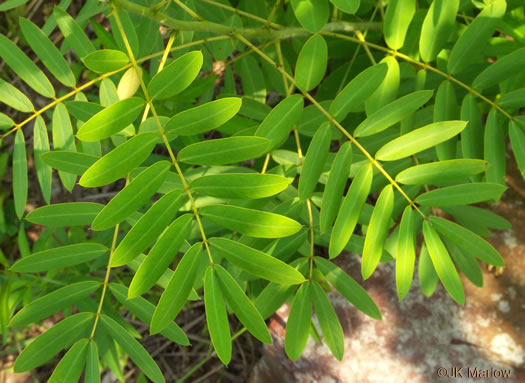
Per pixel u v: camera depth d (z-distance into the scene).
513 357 0.53
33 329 0.78
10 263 0.81
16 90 0.39
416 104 0.35
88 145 0.40
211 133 0.75
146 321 0.39
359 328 0.58
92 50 0.40
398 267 0.36
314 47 0.34
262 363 0.67
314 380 0.60
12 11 0.86
